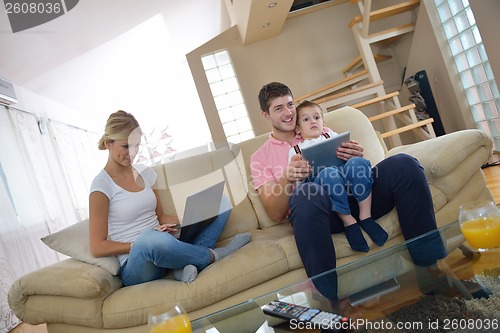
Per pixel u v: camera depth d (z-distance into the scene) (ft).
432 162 5.43
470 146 5.53
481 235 3.22
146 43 19.27
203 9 18.72
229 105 17.71
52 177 16.19
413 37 14.70
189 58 17.52
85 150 22.13
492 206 3.35
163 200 6.55
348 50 17.17
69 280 4.77
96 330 4.78
